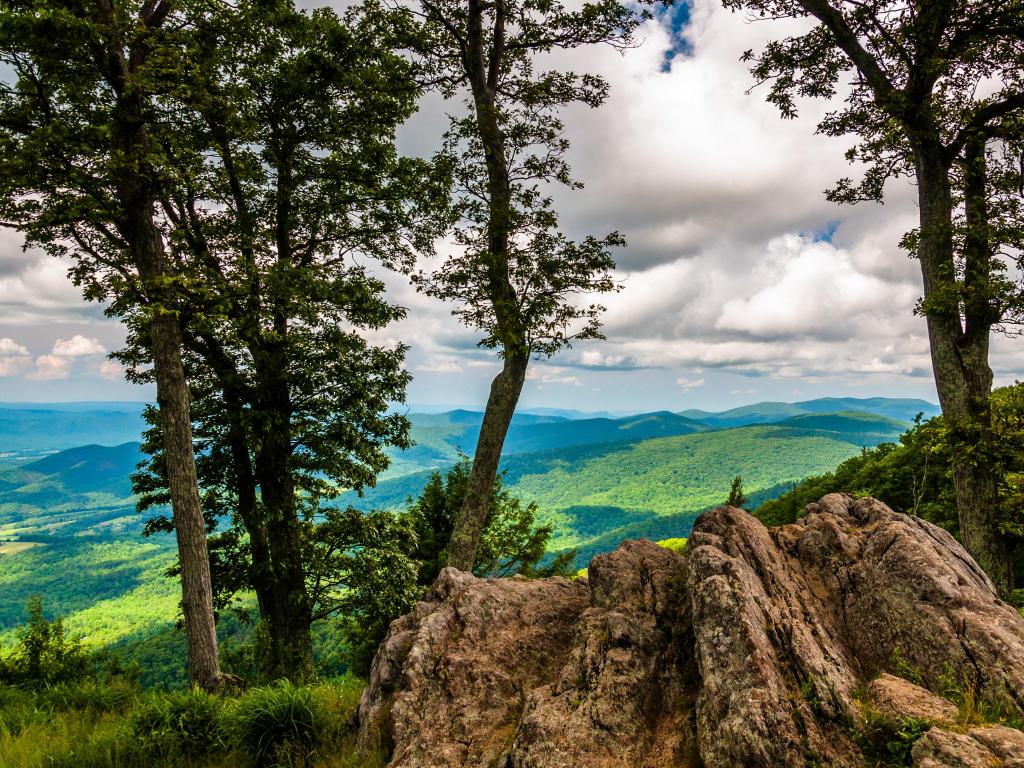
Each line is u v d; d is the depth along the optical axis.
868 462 43.44
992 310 13.66
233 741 6.98
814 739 3.90
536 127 15.00
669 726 4.65
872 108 16.00
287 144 17.77
